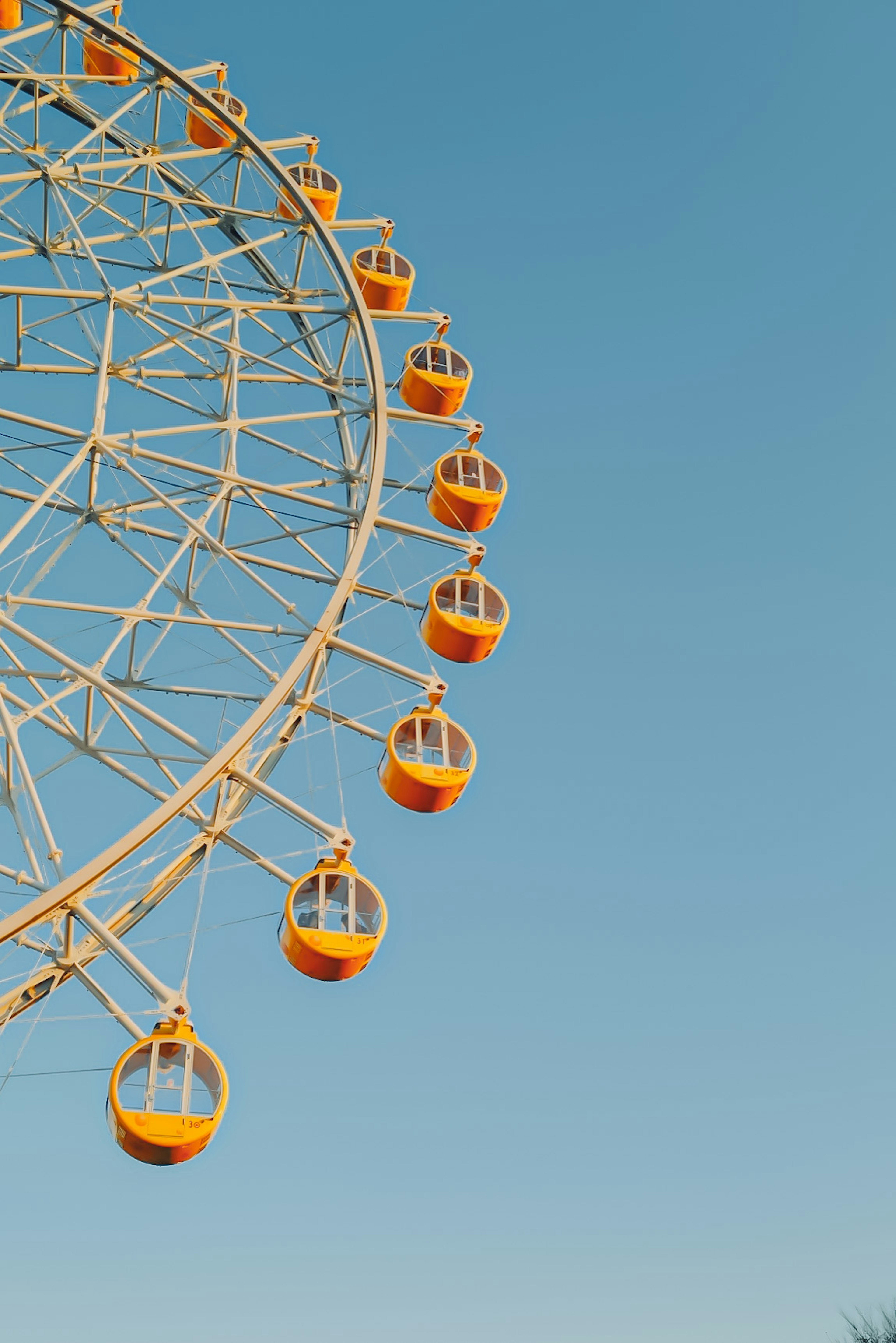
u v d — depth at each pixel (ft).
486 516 89.56
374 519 75.51
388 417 87.25
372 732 73.46
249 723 62.69
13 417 70.38
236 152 94.73
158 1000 56.39
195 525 70.90
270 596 70.38
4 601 64.59
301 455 82.84
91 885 55.93
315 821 64.69
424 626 82.17
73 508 76.07
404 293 105.09
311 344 94.22
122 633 66.44
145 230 92.27
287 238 94.43
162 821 58.08
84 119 96.58
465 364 100.42
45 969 56.85
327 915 63.93
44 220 85.05
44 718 66.28
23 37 89.20
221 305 84.23
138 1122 54.03
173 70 92.73
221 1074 55.77
